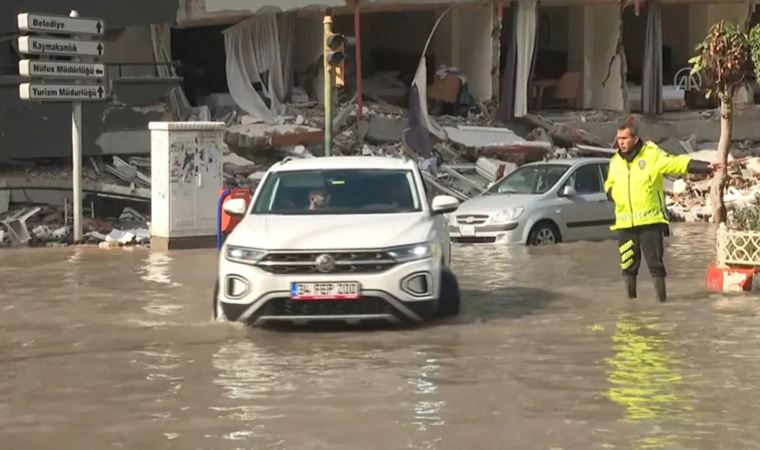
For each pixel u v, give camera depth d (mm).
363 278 10992
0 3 23672
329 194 12594
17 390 9062
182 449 7320
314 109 28938
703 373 9375
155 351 10562
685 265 16875
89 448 7395
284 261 11055
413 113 28812
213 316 12359
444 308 12141
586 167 21172
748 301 13250
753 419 7883
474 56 31391
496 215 19797
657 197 13164
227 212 12742
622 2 31984
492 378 9266
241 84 28031
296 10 27984
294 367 9781
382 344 10773
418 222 11719
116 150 24453
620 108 32438
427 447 7262
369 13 31234
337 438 7496
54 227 21688
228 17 27172
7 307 13305
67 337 11352
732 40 18656
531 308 12898
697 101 34344
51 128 23609
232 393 8828
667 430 7609
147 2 25703
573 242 20391
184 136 20016
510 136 29000
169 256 18812
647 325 11703
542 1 30953
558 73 34250
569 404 8352
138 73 26688
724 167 14117
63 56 20438
